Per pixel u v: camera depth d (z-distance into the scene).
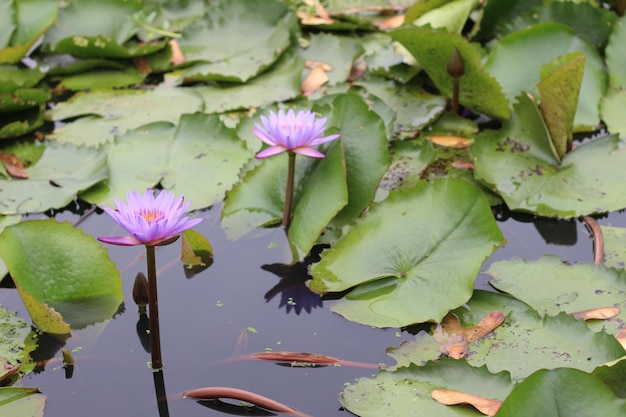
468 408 1.35
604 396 1.17
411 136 2.31
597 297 1.61
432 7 2.82
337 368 1.52
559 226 1.94
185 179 2.11
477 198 1.69
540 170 2.08
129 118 2.45
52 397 1.47
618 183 1.99
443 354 1.51
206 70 2.72
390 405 1.38
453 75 2.32
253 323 1.65
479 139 2.20
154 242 1.41
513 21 2.71
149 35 2.94
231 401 1.44
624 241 1.83
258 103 2.52
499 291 1.68
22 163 2.21
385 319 1.59
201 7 3.16
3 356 1.56
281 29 2.83
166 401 1.45
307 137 1.75
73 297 1.70
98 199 2.05
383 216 1.77
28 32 2.85
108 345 1.60
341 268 1.72
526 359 1.46
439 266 1.65
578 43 2.48
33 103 2.51
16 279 1.58
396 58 2.69
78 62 2.79
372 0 3.15
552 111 2.04
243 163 2.16
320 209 1.82
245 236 1.90
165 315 1.68
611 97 2.37
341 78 2.67
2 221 1.94
